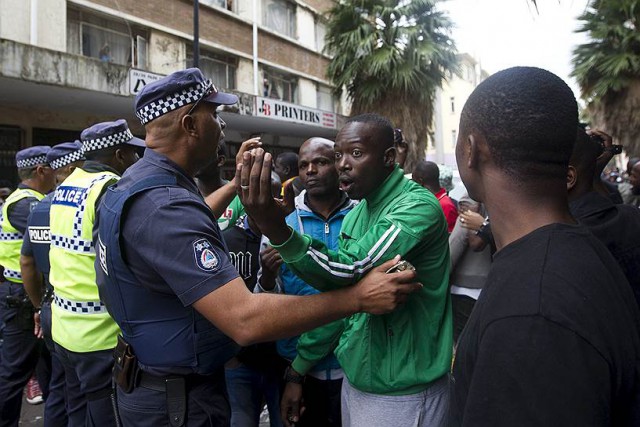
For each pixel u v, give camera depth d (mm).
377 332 1590
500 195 864
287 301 1271
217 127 1560
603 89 11383
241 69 12641
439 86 12258
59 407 2729
